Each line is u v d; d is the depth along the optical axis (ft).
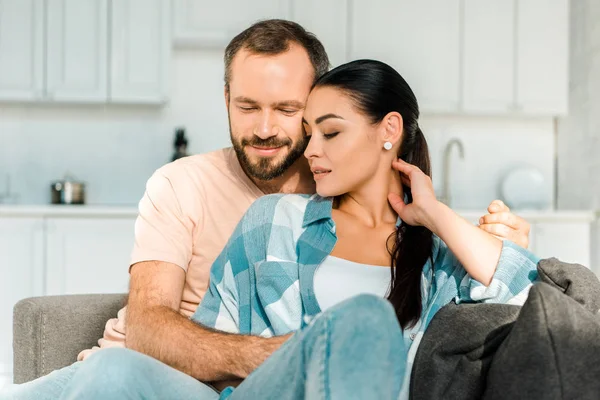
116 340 6.15
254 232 5.60
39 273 13.67
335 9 15.25
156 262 6.11
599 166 14.85
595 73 15.11
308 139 6.26
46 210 13.67
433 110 15.40
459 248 5.25
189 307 6.43
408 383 4.93
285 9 15.14
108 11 14.82
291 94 6.08
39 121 15.84
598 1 15.05
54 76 14.76
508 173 16.61
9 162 15.78
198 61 16.02
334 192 5.46
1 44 14.67
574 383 4.09
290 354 3.83
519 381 4.14
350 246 5.51
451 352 4.72
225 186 6.57
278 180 6.55
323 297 5.36
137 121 15.96
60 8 14.75
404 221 5.51
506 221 5.86
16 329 6.69
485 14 15.46
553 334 4.10
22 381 6.59
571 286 4.77
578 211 14.60
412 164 5.83
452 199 16.60
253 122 6.15
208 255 6.45
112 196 15.93
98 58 14.80
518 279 5.22
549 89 15.56
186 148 15.64
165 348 5.12
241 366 4.81
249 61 6.08
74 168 15.89
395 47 15.35
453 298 5.35
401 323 5.20
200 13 15.01
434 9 15.39
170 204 6.36
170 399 4.43
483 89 15.48
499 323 4.62
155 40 14.90
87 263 13.75
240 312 5.49
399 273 5.32
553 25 15.55
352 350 3.48
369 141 5.46
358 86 5.41
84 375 4.18
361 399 3.47
